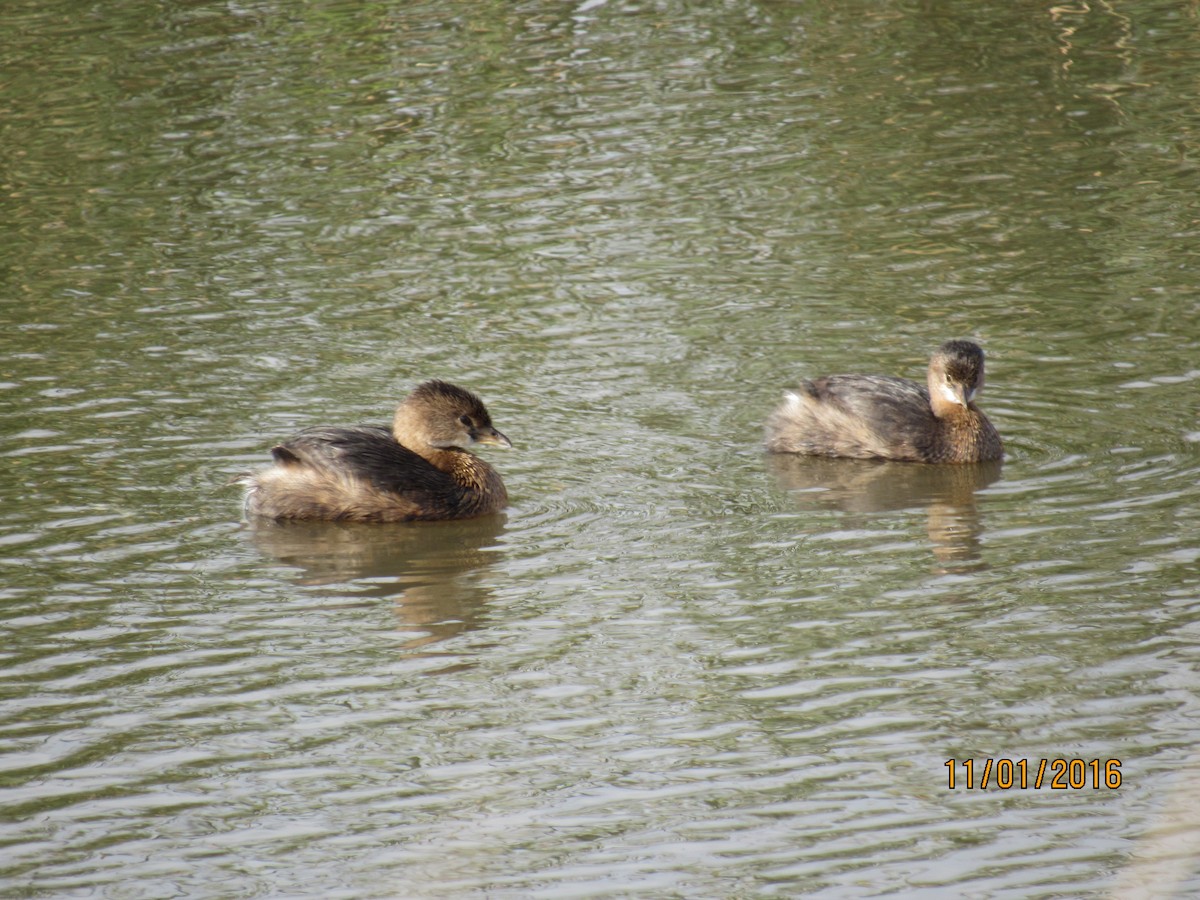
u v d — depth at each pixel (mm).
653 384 17578
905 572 13117
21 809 9914
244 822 9750
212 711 11125
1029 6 31141
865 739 10516
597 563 13562
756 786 10008
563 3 31812
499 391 17469
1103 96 26609
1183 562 12953
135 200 23828
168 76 28422
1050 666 11375
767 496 15039
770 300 19750
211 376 17906
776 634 12078
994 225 21828
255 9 31484
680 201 23141
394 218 22969
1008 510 14422
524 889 8984
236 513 14719
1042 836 9375
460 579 13359
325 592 13125
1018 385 17250
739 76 28219
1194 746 10227
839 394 16328
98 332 19203
